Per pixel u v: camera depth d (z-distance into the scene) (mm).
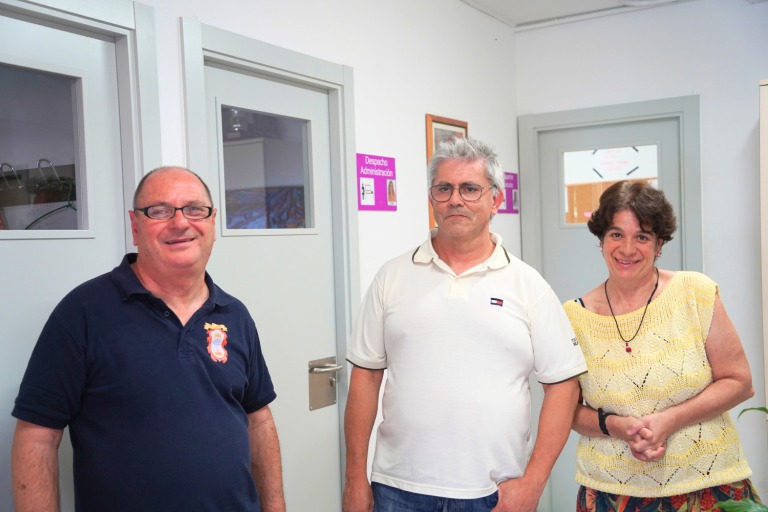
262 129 2279
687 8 3387
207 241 1420
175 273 1374
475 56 3436
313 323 2451
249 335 1549
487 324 1600
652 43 3484
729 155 3322
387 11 2781
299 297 2393
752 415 3273
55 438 1263
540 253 3863
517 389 1620
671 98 3426
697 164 3377
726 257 3346
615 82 3592
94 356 1278
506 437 1586
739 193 3303
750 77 3260
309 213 2477
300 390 2383
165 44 1869
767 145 2877
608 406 1703
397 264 1767
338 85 2506
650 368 1661
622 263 1686
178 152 1903
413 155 2939
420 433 1598
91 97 1724
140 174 1793
